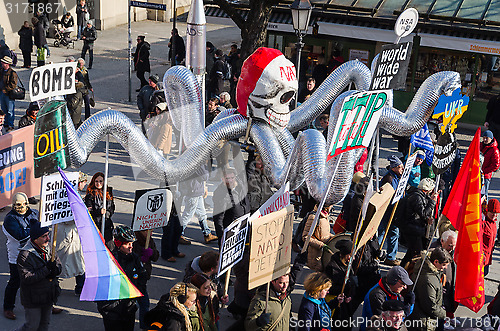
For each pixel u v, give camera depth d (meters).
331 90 8.48
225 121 7.52
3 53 18.11
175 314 5.57
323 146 7.10
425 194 8.88
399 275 6.26
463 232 7.08
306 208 10.22
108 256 6.15
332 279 6.96
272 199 6.29
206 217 9.80
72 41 22.23
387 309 5.76
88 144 6.58
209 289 5.93
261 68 7.23
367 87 8.44
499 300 7.42
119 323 6.50
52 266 6.60
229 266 5.97
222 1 14.63
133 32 25.52
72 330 7.37
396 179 9.32
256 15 14.54
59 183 6.46
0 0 20.25
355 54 17.53
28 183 7.91
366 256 7.40
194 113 7.74
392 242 9.30
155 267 8.90
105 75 19.48
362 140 7.03
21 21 21.31
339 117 6.36
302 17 11.05
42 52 19.25
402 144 12.21
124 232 6.66
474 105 16.66
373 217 6.88
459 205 7.26
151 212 7.21
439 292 6.79
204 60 8.59
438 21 15.95
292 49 18.03
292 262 9.15
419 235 8.67
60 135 6.12
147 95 12.89
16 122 14.64
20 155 7.73
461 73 16.58
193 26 8.40
